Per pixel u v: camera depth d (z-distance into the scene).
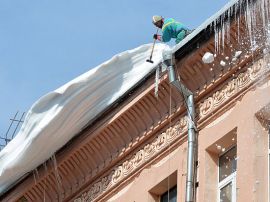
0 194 30.70
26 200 30.42
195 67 26.30
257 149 24.75
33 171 29.72
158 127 27.17
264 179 24.44
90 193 28.69
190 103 26.28
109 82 27.78
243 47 25.52
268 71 25.06
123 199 27.62
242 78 25.56
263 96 24.98
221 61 25.89
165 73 26.69
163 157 27.00
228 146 25.69
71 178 29.22
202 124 26.14
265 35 25.16
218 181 25.66
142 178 27.33
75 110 27.98
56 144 28.80
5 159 29.48
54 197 29.72
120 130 27.89
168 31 27.06
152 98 27.11
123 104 27.69
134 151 27.80
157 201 27.03
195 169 25.80
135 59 27.56
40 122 28.27
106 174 28.39
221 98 25.91
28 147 28.67
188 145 25.98
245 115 25.20
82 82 27.72
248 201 24.31
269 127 24.88
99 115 28.14
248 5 25.30
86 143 28.48
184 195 25.98
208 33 25.91
